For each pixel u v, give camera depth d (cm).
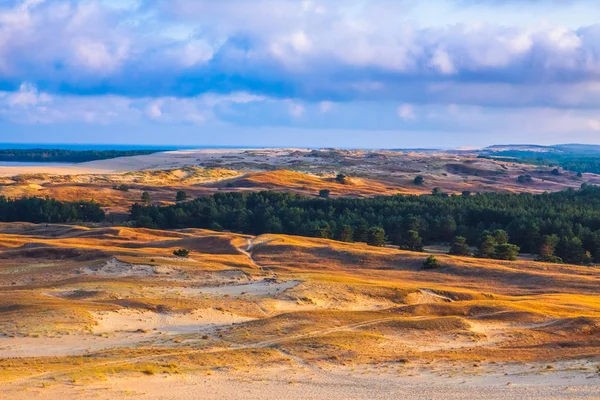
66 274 8256
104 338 4791
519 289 8375
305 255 10481
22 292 6500
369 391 3394
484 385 3491
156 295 6675
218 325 5519
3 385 3058
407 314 5959
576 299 7319
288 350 4403
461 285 8538
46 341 4547
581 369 3744
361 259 10162
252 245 11388
